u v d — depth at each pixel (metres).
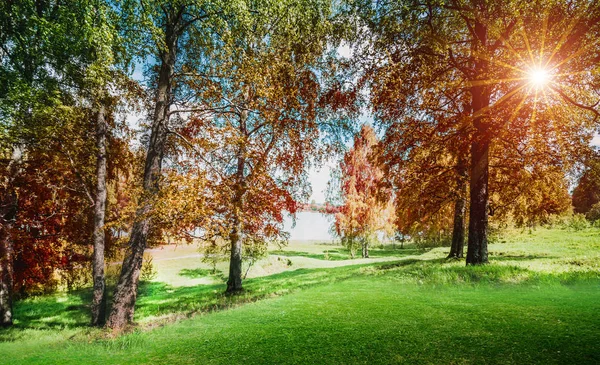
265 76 11.80
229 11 10.26
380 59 13.43
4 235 12.99
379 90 13.98
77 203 16.66
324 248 48.38
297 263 29.05
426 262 16.77
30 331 11.57
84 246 19.30
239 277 16.22
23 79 9.76
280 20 12.66
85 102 12.21
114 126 14.72
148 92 14.95
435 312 6.19
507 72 11.70
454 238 18.92
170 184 10.07
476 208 13.21
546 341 4.04
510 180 16.86
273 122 13.42
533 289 8.16
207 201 10.20
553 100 12.21
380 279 12.22
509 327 4.77
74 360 5.62
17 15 9.34
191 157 11.46
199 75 11.77
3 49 9.95
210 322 7.48
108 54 9.18
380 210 30.98
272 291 14.35
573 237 26.70
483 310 6.02
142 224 11.05
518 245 25.41
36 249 17.28
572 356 3.50
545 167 14.25
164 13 11.76
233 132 11.22
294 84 14.94
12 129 9.86
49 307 16.19
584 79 11.58
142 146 16.31
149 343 6.19
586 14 10.27
